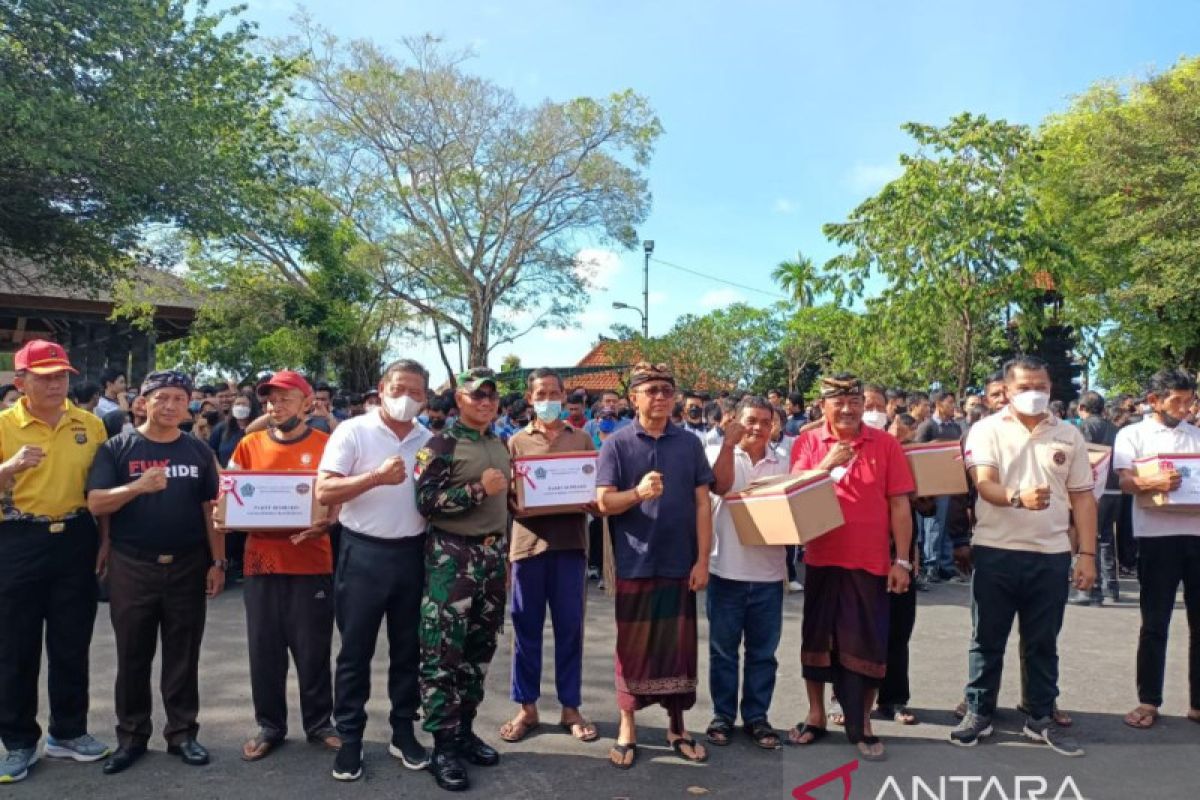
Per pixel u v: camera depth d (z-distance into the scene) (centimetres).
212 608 743
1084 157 2350
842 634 442
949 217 1606
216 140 1558
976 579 467
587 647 655
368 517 416
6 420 407
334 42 2589
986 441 465
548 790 398
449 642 409
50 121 1183
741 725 487
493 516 427
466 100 2642
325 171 2612
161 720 487
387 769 421
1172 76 2477
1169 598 488
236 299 2075
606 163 2727
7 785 396
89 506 409
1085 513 463
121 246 1580
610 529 452
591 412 1212
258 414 880
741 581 460
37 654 417
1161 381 498
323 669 451
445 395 821
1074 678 577
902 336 1703
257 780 405
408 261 2681
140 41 1355
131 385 2375
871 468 448
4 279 1945
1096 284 2309
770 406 508
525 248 2830
